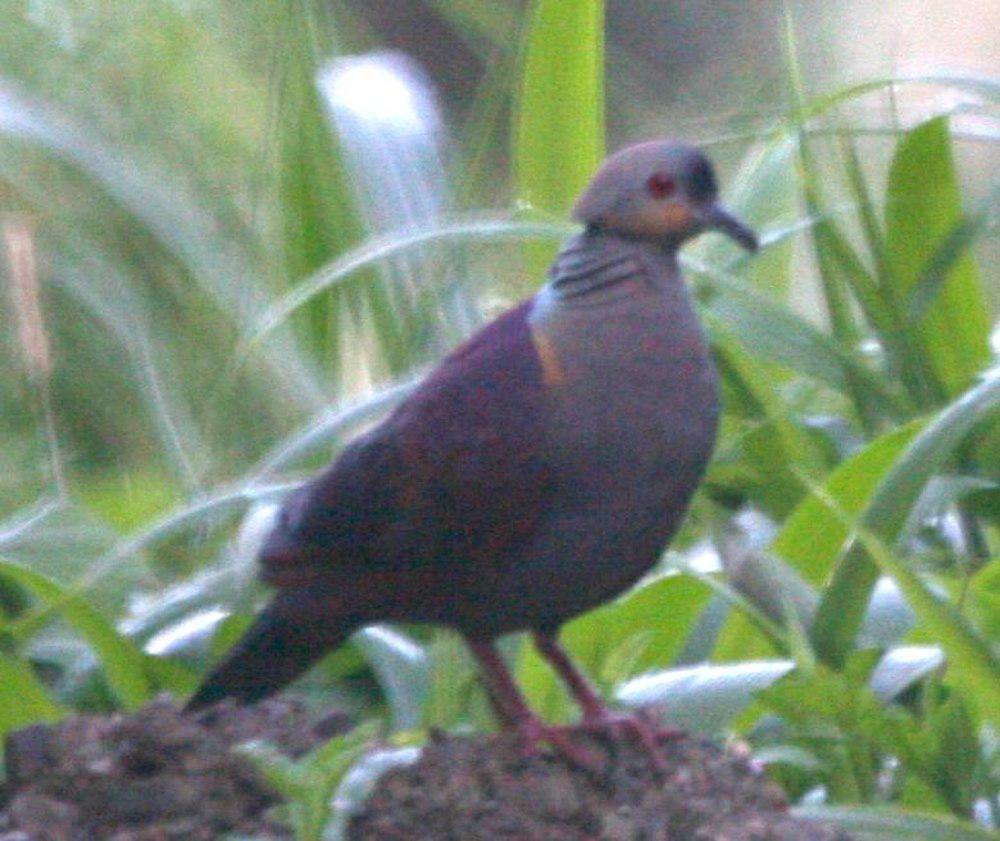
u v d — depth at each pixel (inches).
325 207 493.4
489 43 665.6
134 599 453.7
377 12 727.1
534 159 490.6
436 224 458.9
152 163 566.9
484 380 319.9
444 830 299.0
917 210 462.0
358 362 499.5
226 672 333.7
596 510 317.4
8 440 533.0
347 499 323.0
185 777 308.2
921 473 367.2
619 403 316.2
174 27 604.7
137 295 521.0
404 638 417.1
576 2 476.7
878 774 370.3
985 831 320.2
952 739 346.6
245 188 588.7
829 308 470.6
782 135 485.4
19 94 529.3
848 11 725.3
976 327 464.8
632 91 730.2
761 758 345.4
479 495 316.8
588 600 327.0
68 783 308.2
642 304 319.9
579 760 313.3
